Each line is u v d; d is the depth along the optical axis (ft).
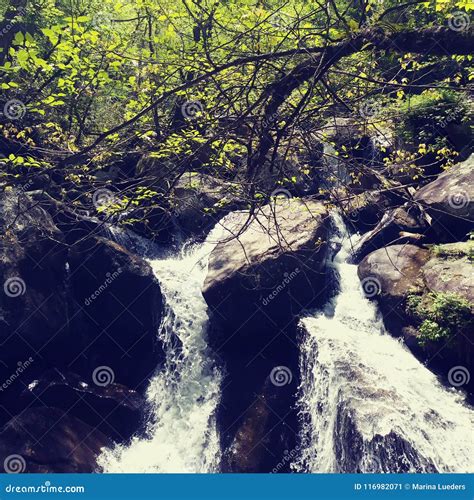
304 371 40.60
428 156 53.42
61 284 42.93
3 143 43.29
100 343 43.57
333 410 37.65
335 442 36.96
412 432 35.60
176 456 40.47
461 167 49.01
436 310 40.52
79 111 48.52
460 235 46.78
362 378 38.11
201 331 43.98
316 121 22.88
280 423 39.32
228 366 42.55
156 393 42.98
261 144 21.95
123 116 42.78
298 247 42.47
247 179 22.53
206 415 41.42
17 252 41.14
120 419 41.24
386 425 35.45
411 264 45.21
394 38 20.79
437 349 40.14
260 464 38.17
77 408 40.50
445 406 38.19
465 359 39.45
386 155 47.14
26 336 40.14
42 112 37.01
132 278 44.11
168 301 44.78
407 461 34.88
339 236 51.08
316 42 25.54
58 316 41.65
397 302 43.32
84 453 38.40
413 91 53.11
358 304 45.16
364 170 22.45
